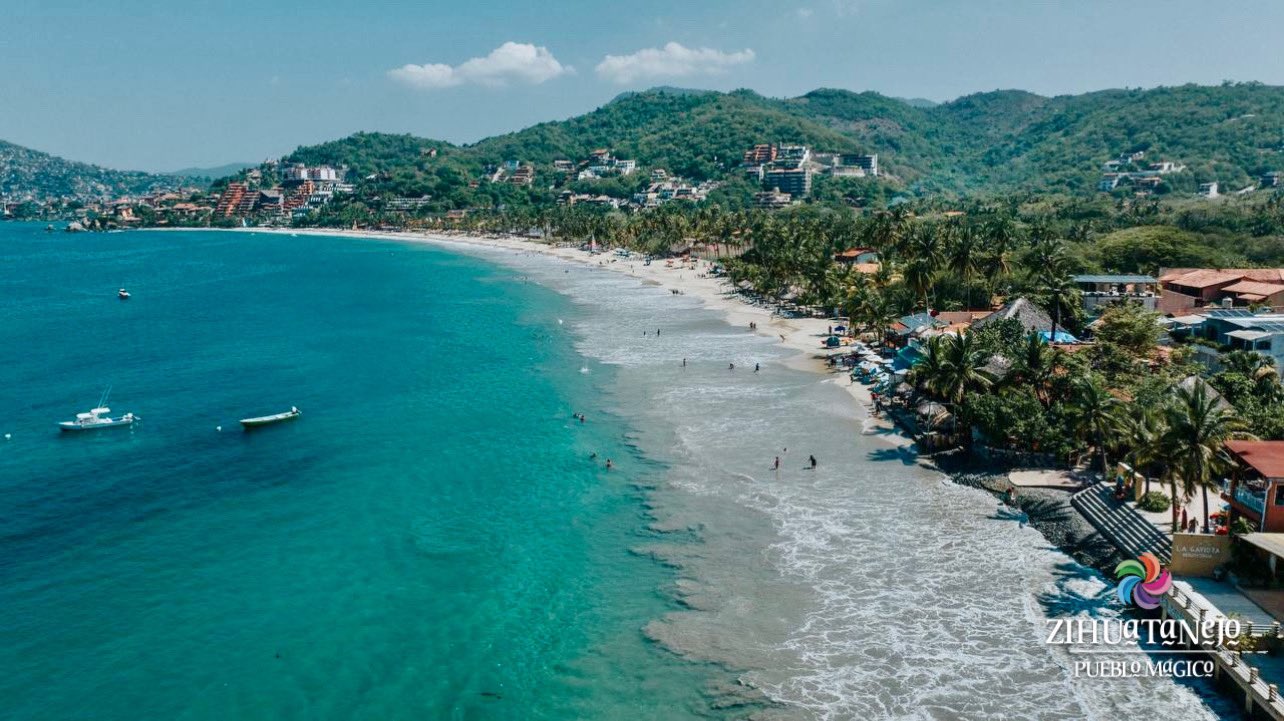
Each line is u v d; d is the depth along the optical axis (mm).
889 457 80812
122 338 151125
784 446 84438
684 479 76062
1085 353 93375
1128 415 64188
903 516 67000
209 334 155000
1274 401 75938
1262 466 52719
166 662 48219
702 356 126812
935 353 83250
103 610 53938
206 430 92938
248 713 43719
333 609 54281
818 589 55844
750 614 52969
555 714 43750
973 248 132125
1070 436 74000
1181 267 160500
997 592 54969
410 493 74062
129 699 44781
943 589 55438
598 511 69562
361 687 46062
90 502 72188
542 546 63188
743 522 66562
